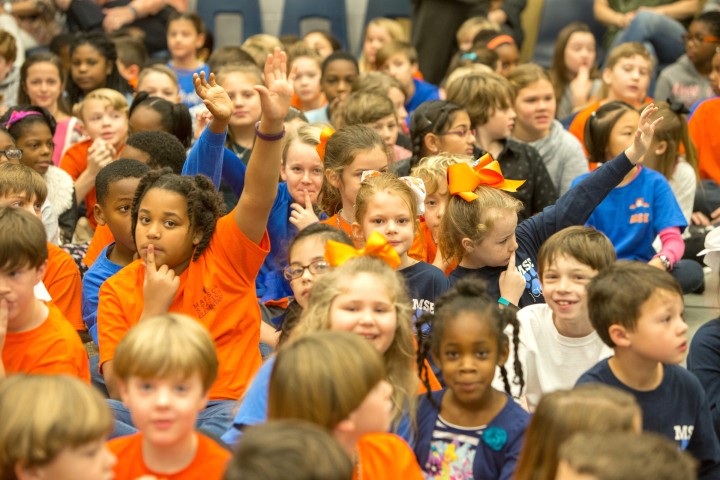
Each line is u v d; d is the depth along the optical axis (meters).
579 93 13.49
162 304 6.23
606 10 15.61
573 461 3.53
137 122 9.82
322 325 5.21
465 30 14.74
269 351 7.32
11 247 5.46
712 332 6.43
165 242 6.29
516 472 4.43
